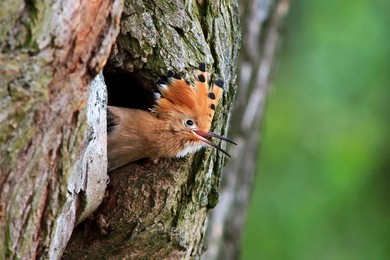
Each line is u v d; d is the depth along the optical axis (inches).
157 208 414.9
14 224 324.2
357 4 735.7
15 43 307.4
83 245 406.3
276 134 737.6
